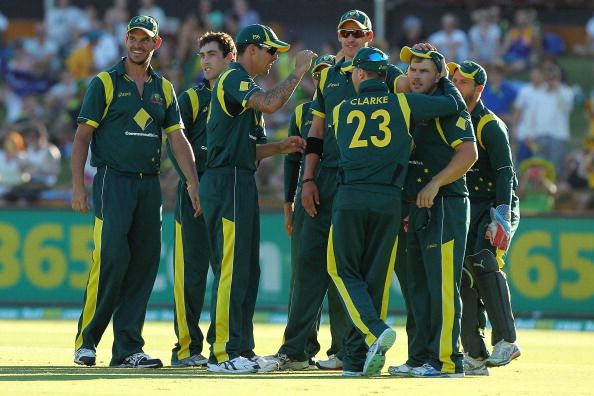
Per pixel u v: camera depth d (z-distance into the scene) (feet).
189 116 95.71
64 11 224.12
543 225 162.61
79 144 88.07
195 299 93.76
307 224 89.15
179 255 94.27
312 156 88.74
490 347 131.23
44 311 171.53
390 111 78.23
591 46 211.82
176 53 214.28
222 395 64.95
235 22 216.33
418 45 81.56
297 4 215.10
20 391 65.72
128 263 88.58
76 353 89.10
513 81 209.67
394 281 166.09
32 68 219.61
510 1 212.43
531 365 101.86
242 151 84.33
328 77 87.56
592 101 206.80
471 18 211.82
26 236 173.17
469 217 83.15
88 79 218.59
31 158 200.85
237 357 83.61
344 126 79.46
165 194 180.86
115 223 87.66
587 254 161.48
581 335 150.61
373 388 70.69
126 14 223.30
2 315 172.76
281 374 83.05
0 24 224.12
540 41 211.82
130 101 88.28
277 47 85.10
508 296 89.76
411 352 83.15
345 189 78.74
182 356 93.30
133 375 78.23
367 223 78.64
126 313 89.61
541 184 187.52
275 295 168.76
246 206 84.48
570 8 212.84
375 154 77.82
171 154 93.15
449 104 78.54
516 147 201.67
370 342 77.51
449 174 78.43
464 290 89.86
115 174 88.38
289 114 204.64
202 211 85.46
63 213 172.35
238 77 82.94
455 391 70.54
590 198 189.98
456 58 209.67
